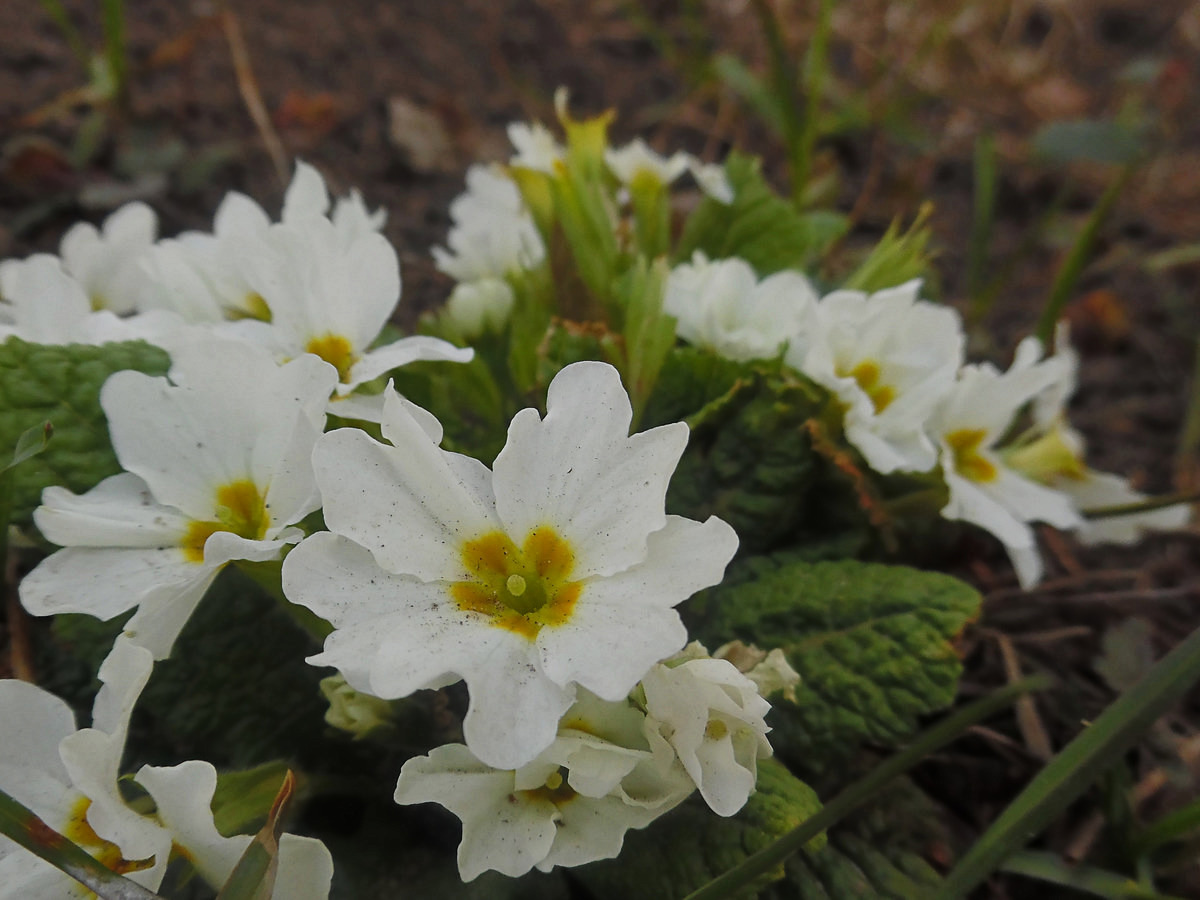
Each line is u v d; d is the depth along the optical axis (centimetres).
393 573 7
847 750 10
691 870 8
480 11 26
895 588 10
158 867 7
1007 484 12
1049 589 14
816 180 20
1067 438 13
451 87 23
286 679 9
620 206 14
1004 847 8
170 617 7
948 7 26
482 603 7
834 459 11
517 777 7
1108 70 26
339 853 9
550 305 12
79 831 7
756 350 11
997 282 19
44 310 10
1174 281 21
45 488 9
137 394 8
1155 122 18
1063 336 13
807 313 11
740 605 10
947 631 9
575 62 25
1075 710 12
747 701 7
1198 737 12
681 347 12
